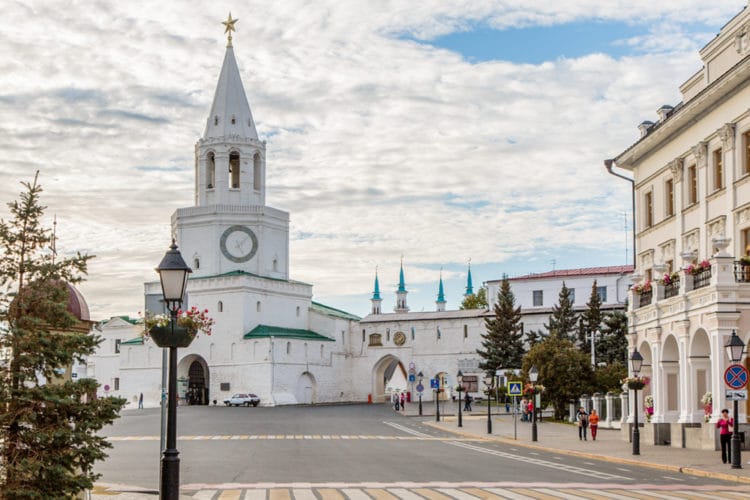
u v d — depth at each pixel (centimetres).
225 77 12594
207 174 12456
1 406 1594
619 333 9200
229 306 11756
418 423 7088
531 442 4662
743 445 3472
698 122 4456
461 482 2705
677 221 4731
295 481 2764
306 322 12900
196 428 6119
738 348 2994
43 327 1659
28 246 1681
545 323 11394
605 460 3553
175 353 1719
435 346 12550
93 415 1647
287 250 12825
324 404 12056
